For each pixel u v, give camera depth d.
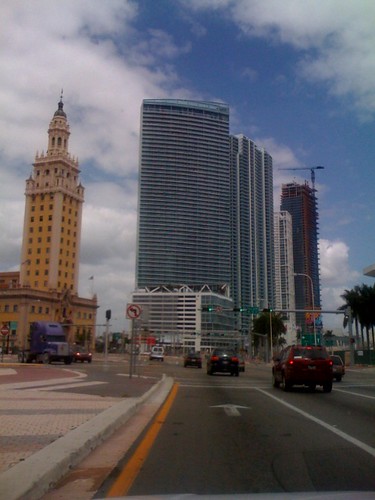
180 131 146.00
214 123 148.38
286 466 7.56
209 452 8.56
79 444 7.99
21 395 15.88
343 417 13.08
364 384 27.53
